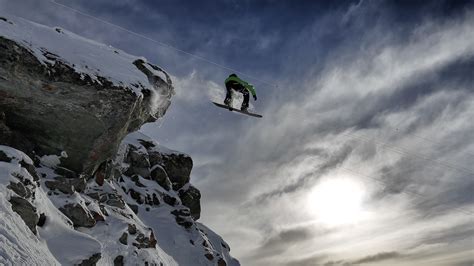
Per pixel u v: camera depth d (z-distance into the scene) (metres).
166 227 19.09
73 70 12.98
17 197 10.19
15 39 12.13
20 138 13.34
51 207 11.98
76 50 13.88
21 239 9.41
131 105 14.12
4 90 12.30
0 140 12.74
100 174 15.82
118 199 15.59
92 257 11.17
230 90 17.72
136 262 13.66
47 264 9.55
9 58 11.88
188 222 20.11
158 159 21.91
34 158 13.55
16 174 10.73
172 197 20.83
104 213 14.38
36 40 12.90
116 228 14.02
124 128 14.60
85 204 13.78
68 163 14.12
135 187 19.80
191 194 22.73
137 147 21.27
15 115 13.04
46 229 11.12
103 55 14.72
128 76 14.59
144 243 14.63
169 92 17.11
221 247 22.41
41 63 12.37
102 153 14.54
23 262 8.84
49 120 13.37
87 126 13.73
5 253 8.64
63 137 13.73
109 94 13.65
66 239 11.26
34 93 12.64
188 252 18.55
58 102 13.06
